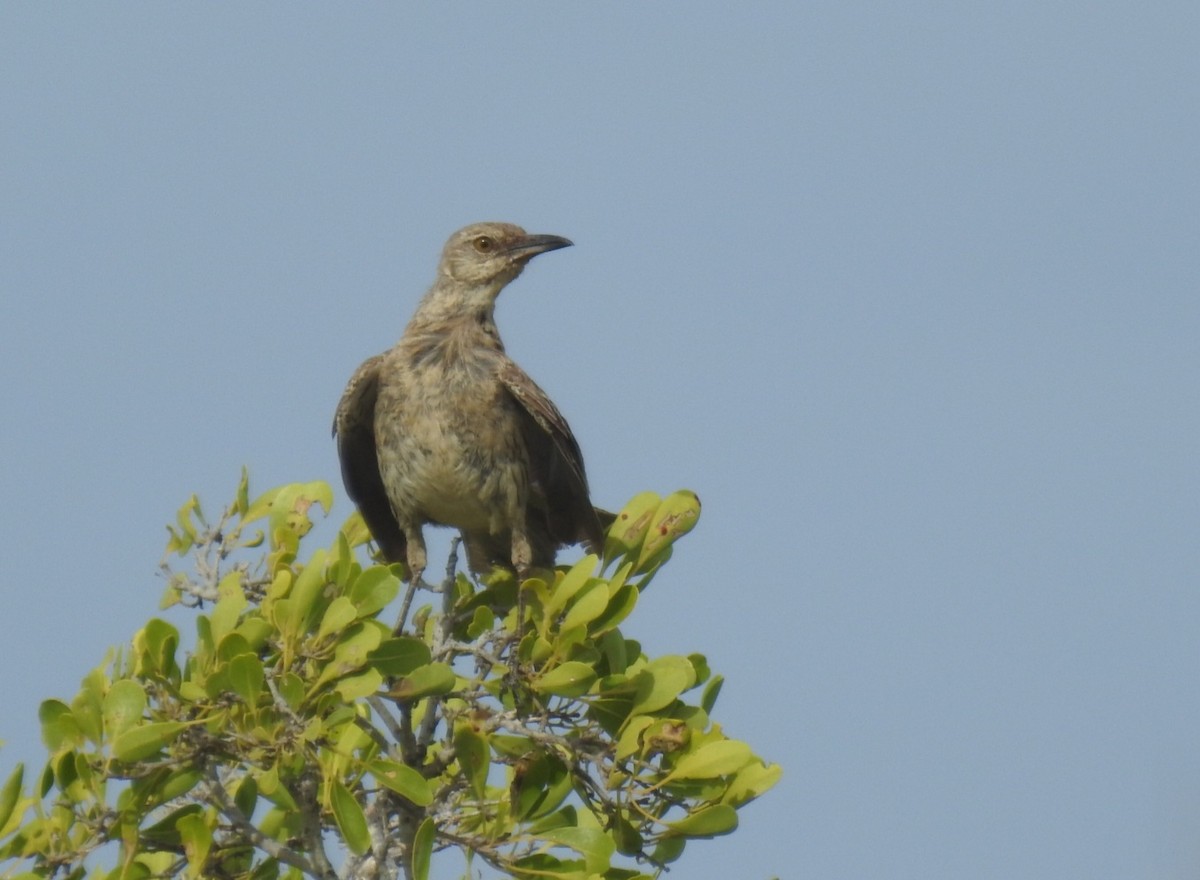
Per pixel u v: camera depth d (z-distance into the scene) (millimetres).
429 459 15102
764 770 11031
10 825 10156
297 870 11773
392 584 10594
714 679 11719
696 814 10836
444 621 12414
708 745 10828
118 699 10141
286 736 10125
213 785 10547
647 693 11266
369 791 11531
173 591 12234
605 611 11555
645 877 10812
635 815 11188
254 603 11938
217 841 11562
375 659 10586
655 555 12492
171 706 10391
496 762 11211
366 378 15359
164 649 10266
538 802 11039
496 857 10773
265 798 11477
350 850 10352
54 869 10172
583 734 11305
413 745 11406
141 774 10211
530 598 11711
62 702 10289
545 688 11172
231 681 9969
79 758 10055
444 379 15125
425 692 10672
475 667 12086
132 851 10250
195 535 12461
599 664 11695
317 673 10422
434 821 10734
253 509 12648
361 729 11109
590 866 10602
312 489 12742
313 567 10406
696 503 12539
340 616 10281
